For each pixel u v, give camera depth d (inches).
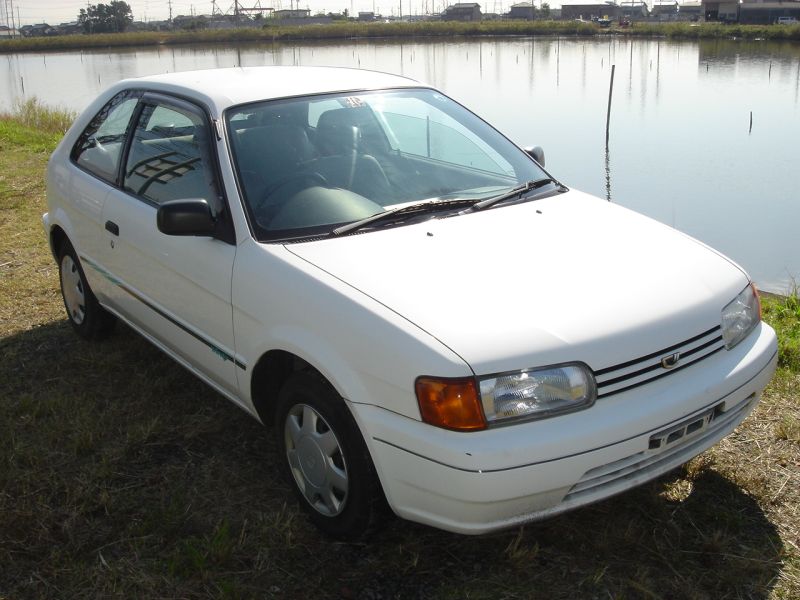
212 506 132.1
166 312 152.1
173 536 124.0
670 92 1355.8
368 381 107.8
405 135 155.0
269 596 111.4
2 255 269.6
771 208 576.4
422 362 102.0
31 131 586.9
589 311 109.2
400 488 106.8
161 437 152.6
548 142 877.8
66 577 115.8
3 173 408.8
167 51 2945.4
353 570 116.3
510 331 104.3
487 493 99.3
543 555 118.2
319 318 114.2
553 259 121.8
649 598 109.0
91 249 177.9
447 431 100.7
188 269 140.5
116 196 166.2
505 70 1918.1
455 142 158.9
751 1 4126.5
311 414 120.8
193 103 151.0
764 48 2504.9
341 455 116.3
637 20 5255.9
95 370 182.4
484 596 110.3
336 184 139.1
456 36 3695.9
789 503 128.6
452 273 116.5
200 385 173.5
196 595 112.2
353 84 162.1
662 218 548.4
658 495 130.2
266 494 135.3
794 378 170.6
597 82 1566.2
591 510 127.1
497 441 99.3
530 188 151.0
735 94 1312.7
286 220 131.3
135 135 167.3
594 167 737.0
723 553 116.9
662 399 107.9
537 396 101.5
